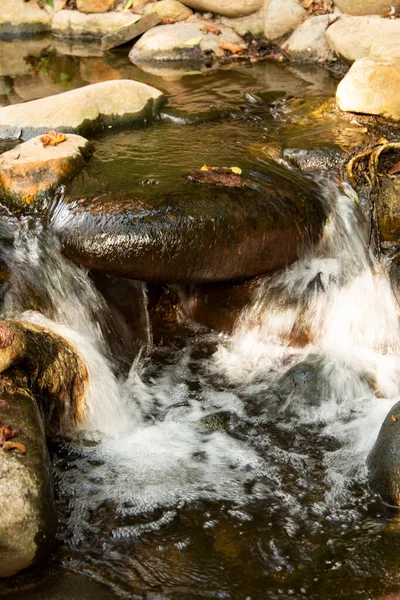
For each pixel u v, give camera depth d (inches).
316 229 182.2
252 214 171.2
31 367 142.3
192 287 188.1
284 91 265.1
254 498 135.3
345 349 177.6
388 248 187.3
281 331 179.8
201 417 158.6
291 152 205.5
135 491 136.4
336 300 180.2
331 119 229.1
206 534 126.7
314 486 138.6
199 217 166.2
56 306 164.9
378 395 164.1
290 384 164.6
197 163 193.6
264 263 176.1
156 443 150.0
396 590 115.3
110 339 173.5
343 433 153.6
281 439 152.2
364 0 301.1
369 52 270.2
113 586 115.9
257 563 120.8
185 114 237.6
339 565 120.2
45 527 118.0
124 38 336.5
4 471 118.0
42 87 274.4
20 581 116.6
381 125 222.5
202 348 182.4
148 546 124.0
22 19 366.3
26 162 179.6
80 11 361.7
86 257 166.1
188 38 318.3
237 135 220.8
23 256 166.4
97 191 174.9
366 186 191.9
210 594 114.6
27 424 129.0
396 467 133.8
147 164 192.4
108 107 229.1
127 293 180.1
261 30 325.7
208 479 140.0
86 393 151.3
